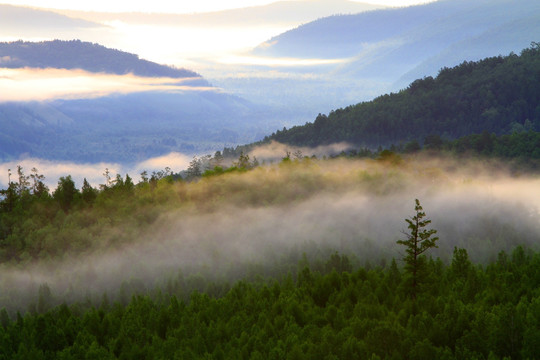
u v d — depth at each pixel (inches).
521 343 2839.6
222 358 3334.2
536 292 3668.8
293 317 3659.0
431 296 3629.4
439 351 2819.9
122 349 3654.0
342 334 3102.9
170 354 3464.6
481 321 2989.7
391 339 2967.5
